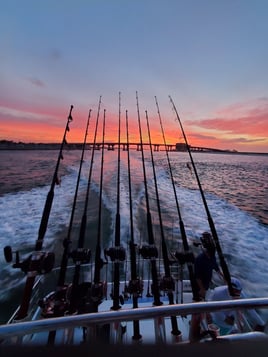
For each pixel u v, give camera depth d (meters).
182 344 0.82
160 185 11.83
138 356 0.78
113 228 5.80
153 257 2.00
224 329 1.75
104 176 13.17
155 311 1.12
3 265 4.18
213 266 2.28
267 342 0.85
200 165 31.23
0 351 0.73
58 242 5.09
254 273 4.16
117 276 1.89
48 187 10.80
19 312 1.45
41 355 0.73
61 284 1.77
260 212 8.52
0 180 12.77
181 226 2.50
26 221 6.30
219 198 10.50
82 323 1.06
